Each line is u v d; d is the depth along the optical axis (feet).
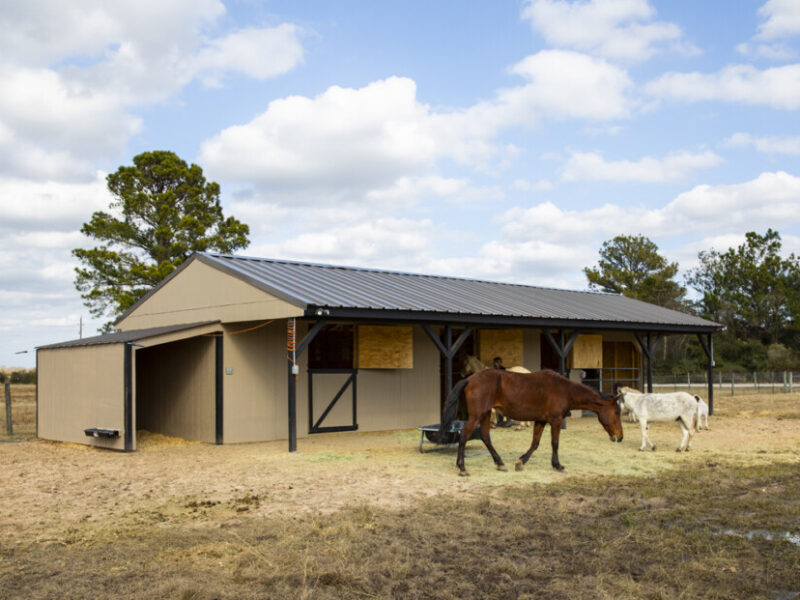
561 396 29.99
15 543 18.25
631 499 23.63
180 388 43.11
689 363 138.51
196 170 102.01
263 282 37.68
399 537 18.80
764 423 50.39
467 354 51.80
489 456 33.47
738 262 144.87
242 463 31.50
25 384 138.92
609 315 53.88
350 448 36.91
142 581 15.16
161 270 88.74
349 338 45.34
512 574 15.89
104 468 30.73
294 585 15.07
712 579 15.57
